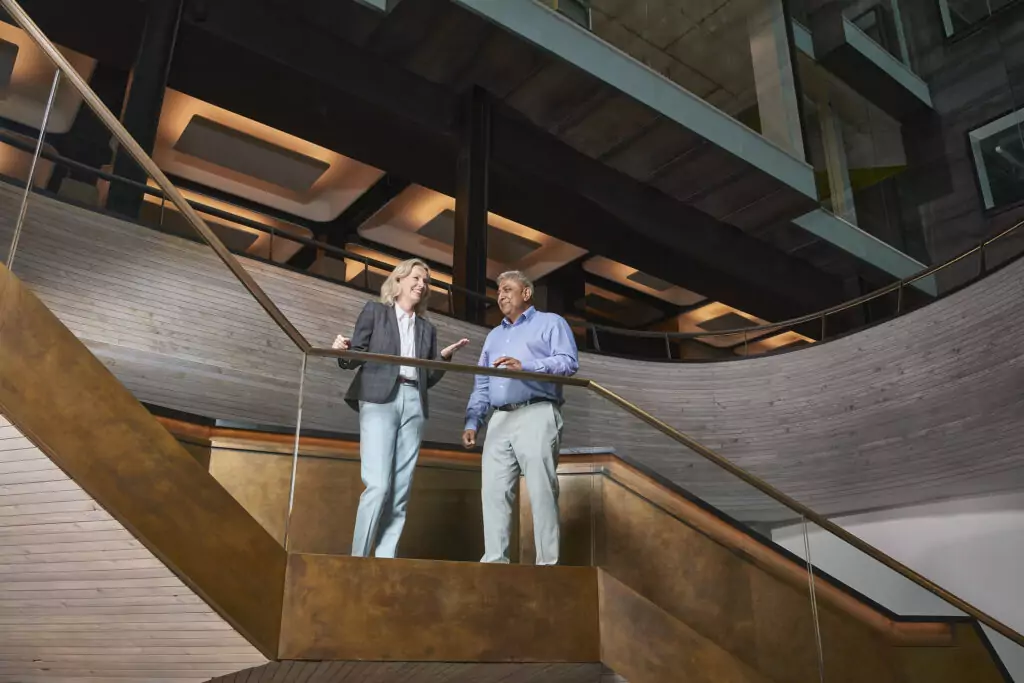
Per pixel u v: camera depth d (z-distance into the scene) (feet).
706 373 28.91
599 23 32.37
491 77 31.45
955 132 46.11
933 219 45.60
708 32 35.91
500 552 11.45
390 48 30.53
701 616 12.13
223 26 27.78
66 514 8.19
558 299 46.16
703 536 12.64
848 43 45.21
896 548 26.71
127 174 18.51
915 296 43.39
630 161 34.50
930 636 13.64
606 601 11.53
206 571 8.81
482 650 10.43
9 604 9.52
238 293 18.02
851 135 47.32
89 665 10.93
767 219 37.73
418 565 10.48
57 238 16.14
